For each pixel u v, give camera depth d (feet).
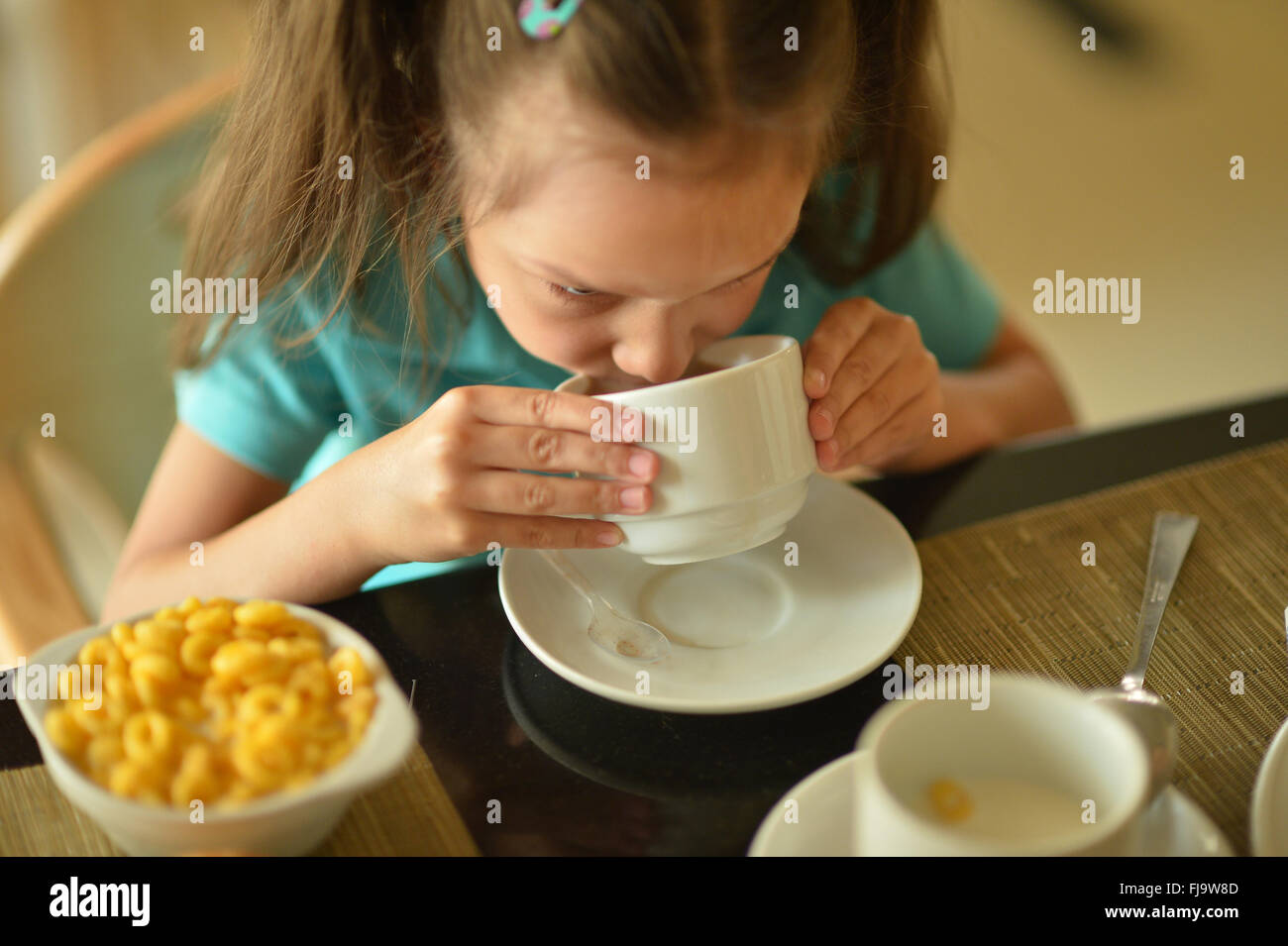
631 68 1.61
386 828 1.56
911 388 2.06
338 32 1.94
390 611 1.88
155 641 1.52
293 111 2.07
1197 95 7.11
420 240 2.11
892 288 2.79
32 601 2.30
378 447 1.94
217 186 2.30
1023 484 2.12
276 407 2.50
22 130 5.72
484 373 2.55
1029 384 2.85
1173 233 6.24
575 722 1.70
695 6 1.62
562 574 1.88
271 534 2.03
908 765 1.36
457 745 1.67
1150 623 1.82
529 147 1.69
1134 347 5.62
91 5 5.69
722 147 1.66
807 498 2.04
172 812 1.38
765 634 1.81
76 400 2.69
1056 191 6.55
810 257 2.48
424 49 1.89
